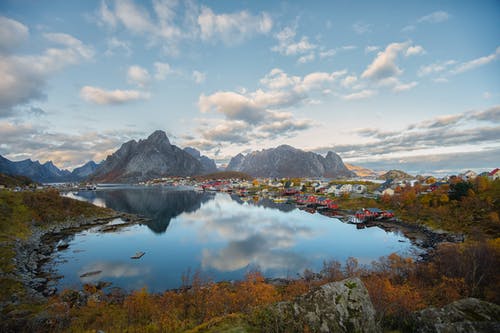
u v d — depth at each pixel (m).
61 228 98.75
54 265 63.25
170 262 65.56
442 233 82.44
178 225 110.12
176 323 27.11
